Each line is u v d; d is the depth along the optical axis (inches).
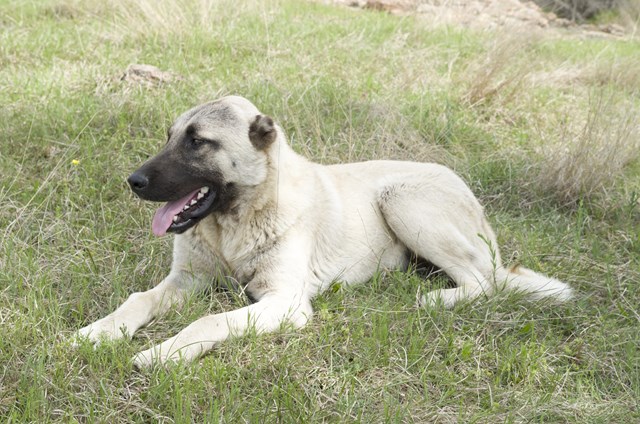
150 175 184.1
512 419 152.9
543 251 234.4
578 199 269.9
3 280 190.9
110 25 398.6
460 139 308.2
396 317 187.8
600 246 240.8
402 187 217.2
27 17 417.7
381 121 304.5
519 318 193.9
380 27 455.2
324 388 160.1
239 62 361.7
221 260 198.1
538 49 455.2
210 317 172.2
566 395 166.6
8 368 156.6
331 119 302.4
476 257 212.8
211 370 157.6
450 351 176.1
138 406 147.9
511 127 331.0
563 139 309.6
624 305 204.4
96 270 202.5
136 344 170.4
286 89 318.3
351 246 210.1
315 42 401.4
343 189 215.5
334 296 198.5
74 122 276.5
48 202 233.1
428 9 539.8
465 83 358.3
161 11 389.4
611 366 176.2
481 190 272.7
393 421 150.6
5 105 289.1
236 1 434.9
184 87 316.5
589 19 717.9
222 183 190.1
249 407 150.3
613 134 304.7
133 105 291.0
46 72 327.3
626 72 407.2
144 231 226.1
